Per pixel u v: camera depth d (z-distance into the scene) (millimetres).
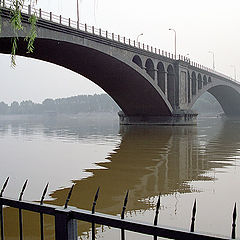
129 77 47031
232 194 13195
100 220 3479
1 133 52000
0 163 21672
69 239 3641
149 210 11297
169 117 58906
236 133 43531
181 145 30297
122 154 24922
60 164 21000
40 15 28625
